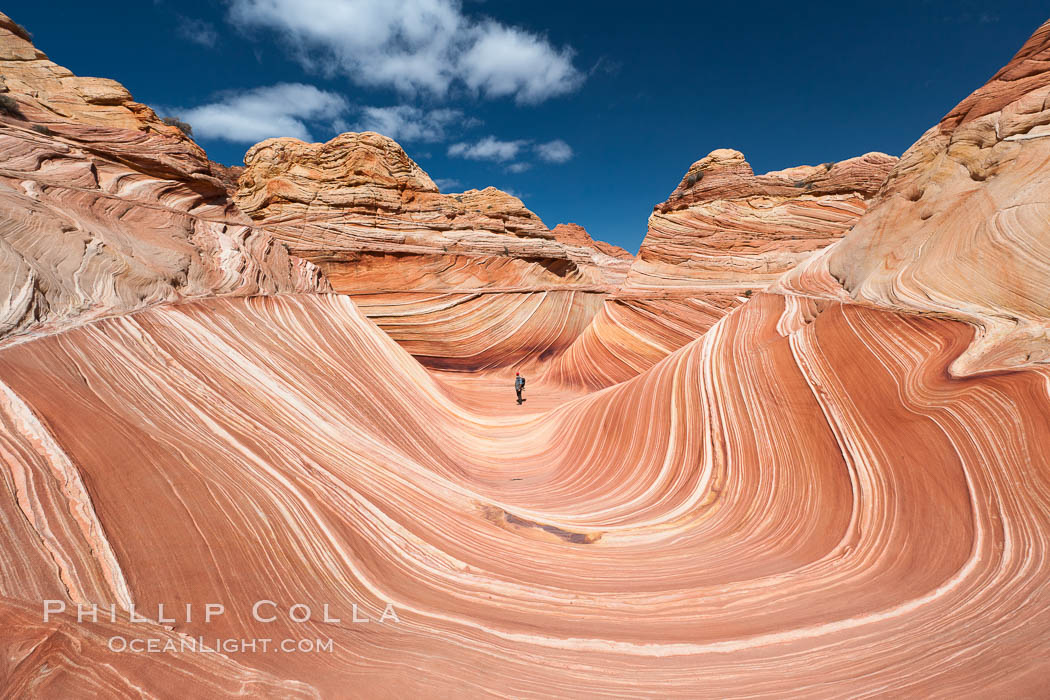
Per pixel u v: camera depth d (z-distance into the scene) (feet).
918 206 27.71
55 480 9.82
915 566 13.69
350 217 88.94
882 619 11.58
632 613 13.62
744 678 9.93
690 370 29.19
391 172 94.48
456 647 10.71
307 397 24.08
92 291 20.24
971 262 21.26
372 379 34.17
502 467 34.45
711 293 69.56
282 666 8.57
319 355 30.25
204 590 9.56
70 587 8.11
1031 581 11.05
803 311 28.60
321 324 34.78
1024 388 14.29
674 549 18.76
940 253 23.41
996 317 18.43
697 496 22.31
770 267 71.31
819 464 19.29
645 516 22.21
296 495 14.48
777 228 74.02
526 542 19.34
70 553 8.64
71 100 47.62
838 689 9.16
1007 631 9.75
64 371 14.07
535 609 13.70
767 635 11.64
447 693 8.86
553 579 16.03
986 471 13.97
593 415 35.65
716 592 14.51
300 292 39.68
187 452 13.30
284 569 11.48
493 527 20.40
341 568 12.87
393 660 9.65
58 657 6.98
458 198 106.32
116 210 29.30
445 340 86.33
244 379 21.40
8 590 7.47
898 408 17.98
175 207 36.35
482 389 68.39
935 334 19.48
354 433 23.88
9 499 8.89
